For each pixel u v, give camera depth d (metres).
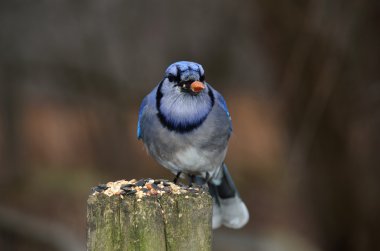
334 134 10.46
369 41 9.94
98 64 16.81
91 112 16.59
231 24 17.31
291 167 10.84
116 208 4.57
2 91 16.28
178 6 17.31
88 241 4.61
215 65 18.06
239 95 19.16
